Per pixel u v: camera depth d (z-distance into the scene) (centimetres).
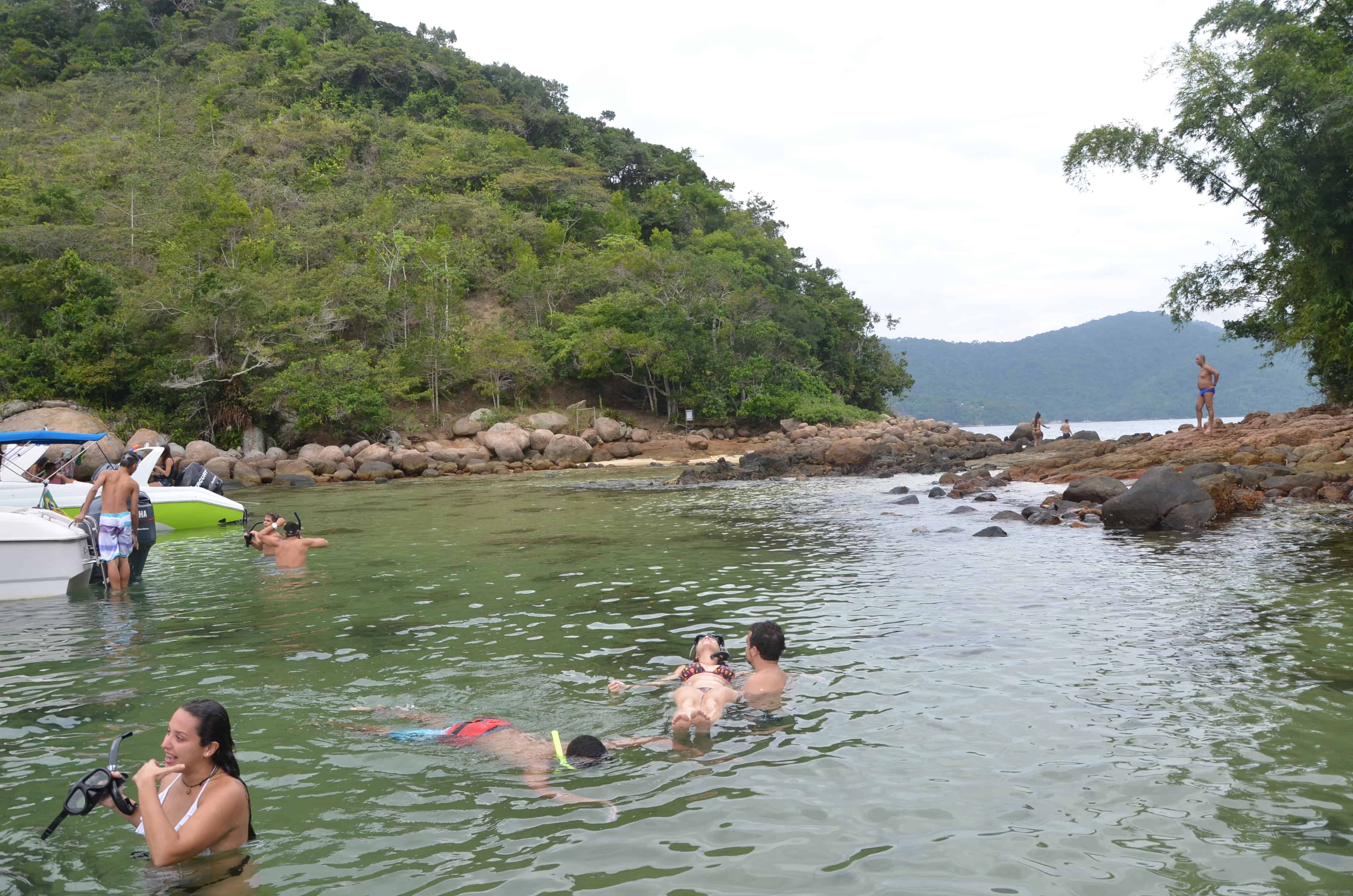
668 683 586
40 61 8156
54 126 6875
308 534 1526
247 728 511
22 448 1462
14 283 3859
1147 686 546
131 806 363
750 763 438
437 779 429
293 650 704
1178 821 360
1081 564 1002
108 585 1002
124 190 5428
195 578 1084
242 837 361
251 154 6178
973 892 306
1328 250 1772
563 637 731
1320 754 427
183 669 648
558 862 338
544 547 1288
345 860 344
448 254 5091
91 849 362
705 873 325
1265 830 350
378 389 3947
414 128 6881
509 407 4525
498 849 351
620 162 7988
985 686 555
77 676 636
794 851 341
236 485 2877
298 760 459
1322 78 1703
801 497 2008
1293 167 1677
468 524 1627
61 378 3494
